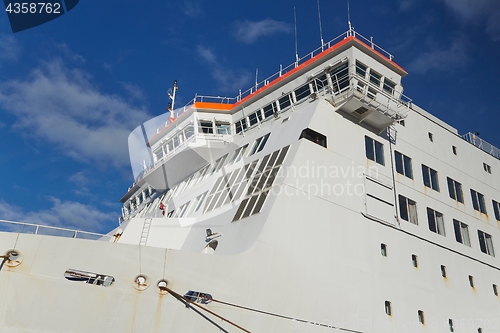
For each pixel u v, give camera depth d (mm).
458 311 26062
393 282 23703
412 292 24312
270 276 19875
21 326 16266
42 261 16703
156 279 17859
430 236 26750
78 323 16828
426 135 30156
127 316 17375
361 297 22188
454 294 26297
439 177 29422
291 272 20406
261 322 19266
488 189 32469
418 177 28094
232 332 18734
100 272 17234
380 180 25781
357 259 22766
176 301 18016
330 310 21047
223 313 18656
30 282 16484
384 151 26938
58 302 16688
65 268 16906
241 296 19078
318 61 27969
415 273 24906
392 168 26859
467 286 27281
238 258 19453
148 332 17547
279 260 20266
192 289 18344
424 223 26859
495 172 33938
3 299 16188
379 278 23219
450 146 31391
